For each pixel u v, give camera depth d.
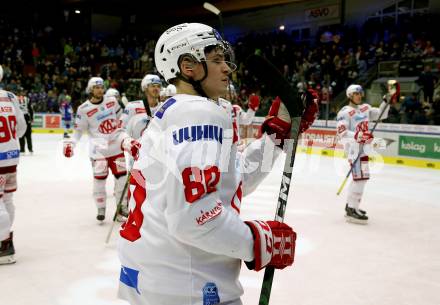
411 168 11.05
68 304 3.25
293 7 23.00
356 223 5.75
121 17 29.03
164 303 1.36
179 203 1.24
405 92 15.97
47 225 5.41
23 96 12.13
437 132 10.87
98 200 5.45
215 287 1.36
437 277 3.90
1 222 3.85
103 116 5.45
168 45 1.45
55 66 24.14
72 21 27.64
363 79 17.36
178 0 25.12
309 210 6.45
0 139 3.90
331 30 21.59
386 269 4.09
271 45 21.67
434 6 18.19
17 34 25.23
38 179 8.65
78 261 4.16
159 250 1.37
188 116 1.30
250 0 22.23
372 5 19.98
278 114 1.63
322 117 14.47
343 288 3.62
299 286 3.65
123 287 1.53
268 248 1.31
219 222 1.23
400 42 17.84
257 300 3.35
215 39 1.45
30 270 3.92
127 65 25.27
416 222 5.87
